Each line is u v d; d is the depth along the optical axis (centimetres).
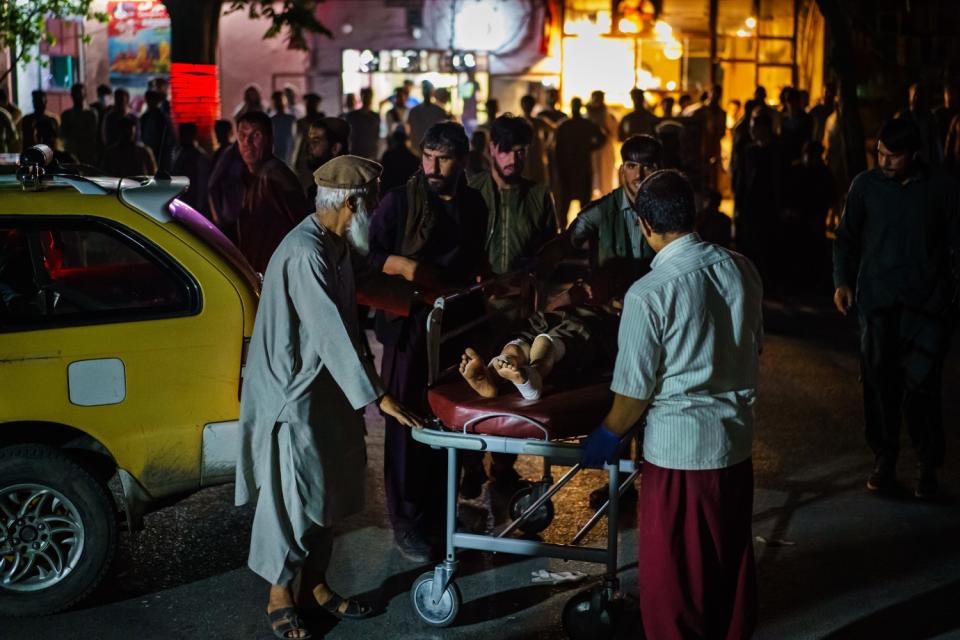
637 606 490
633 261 570
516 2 2070
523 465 689
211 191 945
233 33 2109
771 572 526
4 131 1370
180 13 1345
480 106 2088
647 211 390
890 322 609
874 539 564
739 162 1311
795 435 745
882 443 630
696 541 392
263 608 489
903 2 1972
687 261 387
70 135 1588
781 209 1278
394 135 1052
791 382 887
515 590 508
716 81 2123
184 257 478
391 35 2092
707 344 386
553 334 471
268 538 445
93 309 476
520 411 430
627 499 614
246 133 646
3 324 462
